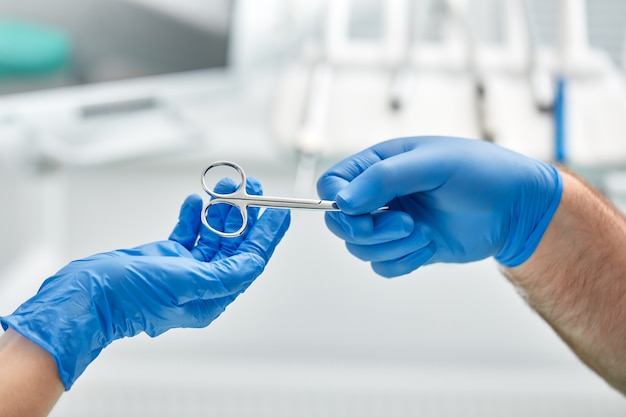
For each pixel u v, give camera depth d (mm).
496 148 855
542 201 836
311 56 1658
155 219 1775
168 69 1676
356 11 1841
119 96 1614
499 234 837
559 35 1629
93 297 688
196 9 1681
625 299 822
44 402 644
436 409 1443
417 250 841
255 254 770
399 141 876
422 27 1794
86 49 1554
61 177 1765
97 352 711
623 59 1839
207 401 1443
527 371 1490
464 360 1545
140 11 1603
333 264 1779
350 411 1446
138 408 1445
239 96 1831
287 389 1442
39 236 1652
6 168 1607
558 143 1479
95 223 1758
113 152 1634
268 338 1584
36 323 662
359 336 1589
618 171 1534
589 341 854
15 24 1454
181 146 1708
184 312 730
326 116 1533
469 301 1689
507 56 1646
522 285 894
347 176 842
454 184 807
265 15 1818
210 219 820
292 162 1647
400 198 857
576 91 1558
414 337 1573
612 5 1813
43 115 1498
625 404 1442
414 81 1594
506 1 1674
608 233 846
